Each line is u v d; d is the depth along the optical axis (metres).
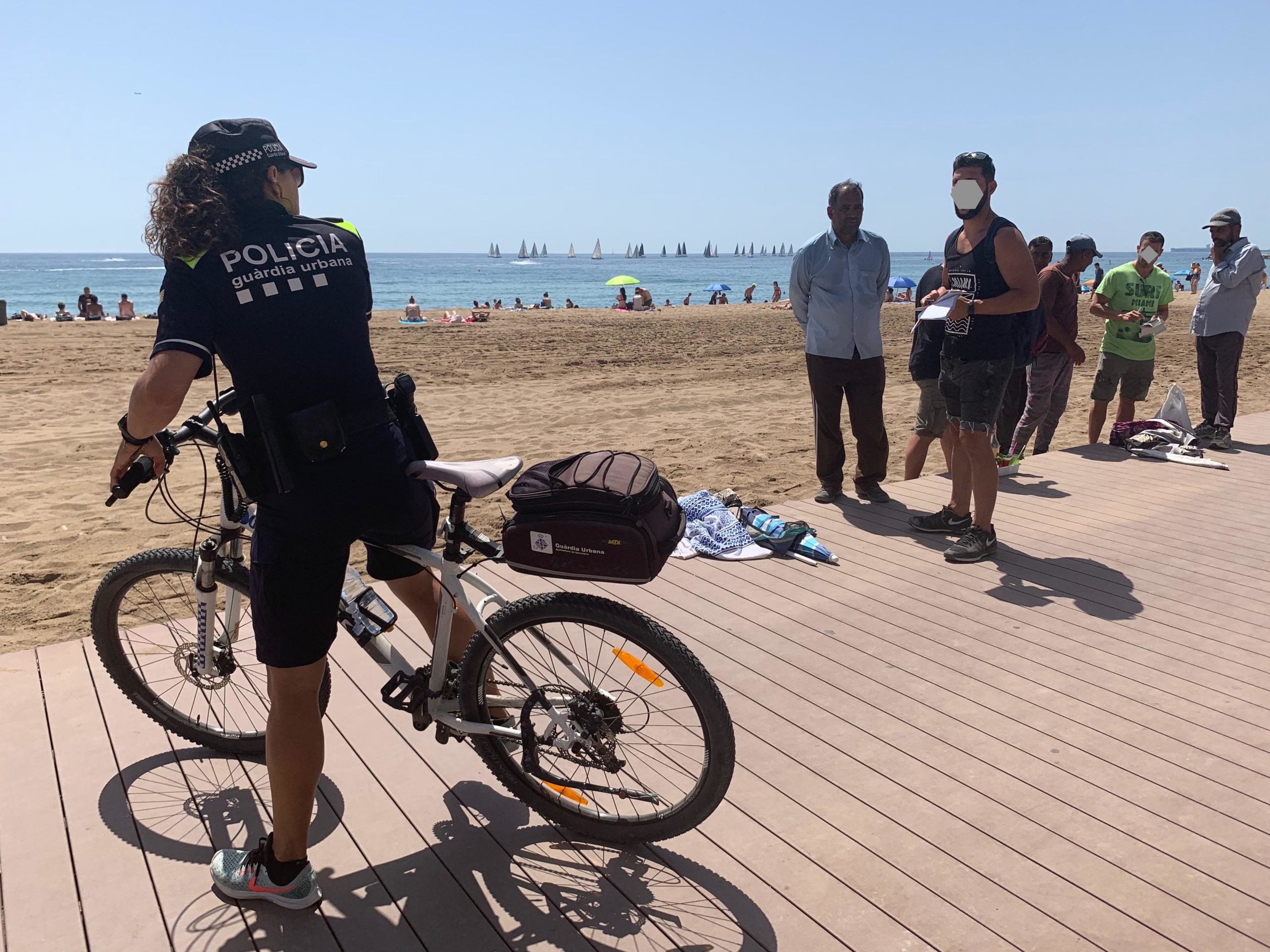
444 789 2.79
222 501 2.65
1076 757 2.95
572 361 16.22
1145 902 2.30
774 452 8.70
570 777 2.58
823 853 2.50
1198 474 6.45
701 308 36.62
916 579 4.50
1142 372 7.34
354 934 2.22
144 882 2.38
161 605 3.09
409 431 2.40
